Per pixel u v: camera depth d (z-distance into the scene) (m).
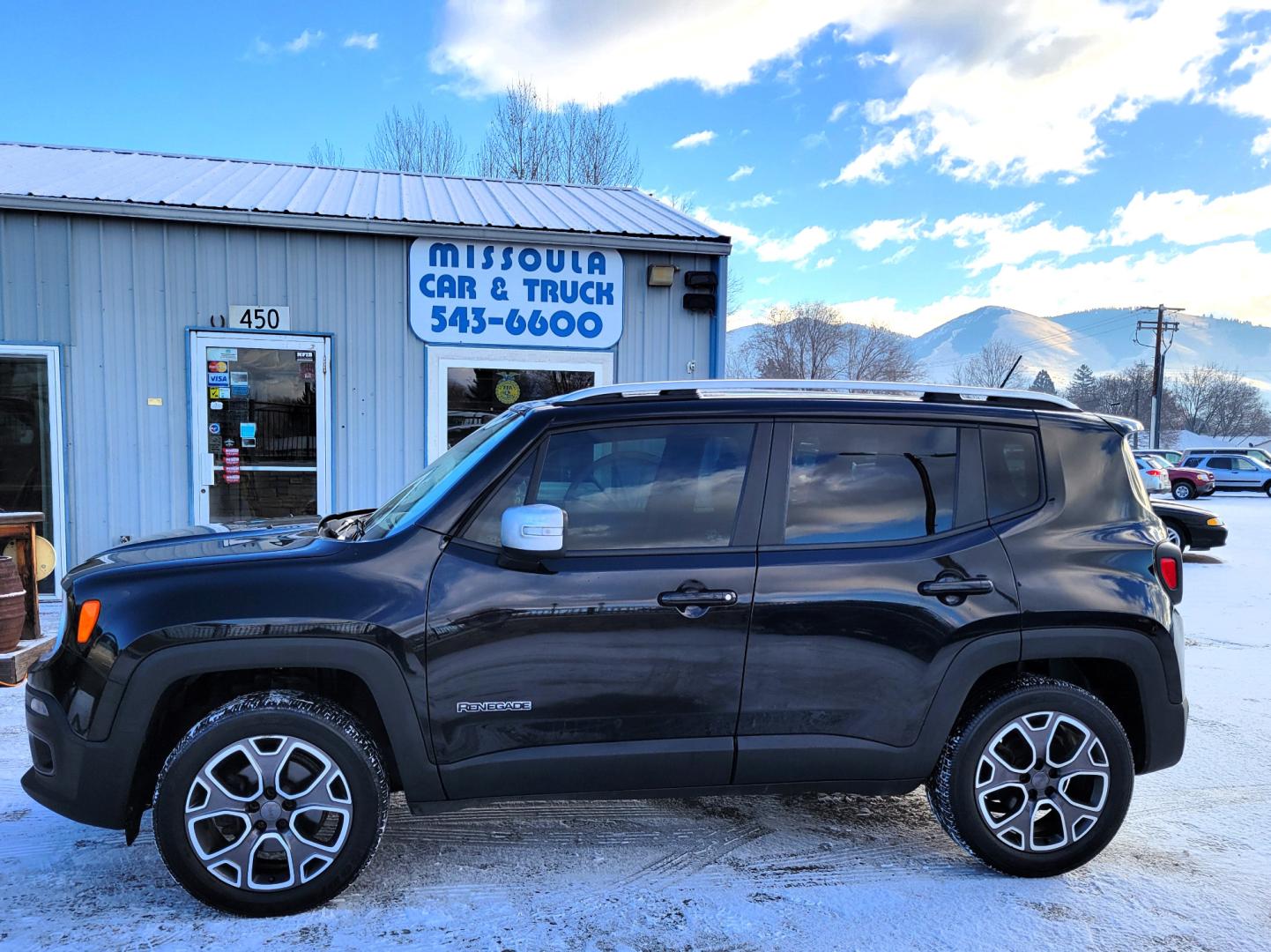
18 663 5.19
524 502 2.93
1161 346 52.25
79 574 2.91
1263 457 31.23
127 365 7.62
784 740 2.96
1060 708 3.06
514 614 2.80
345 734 2.76
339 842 2.77
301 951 2.60
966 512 3.12
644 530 2.96
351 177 10.32
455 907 2.87
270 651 2.71
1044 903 2.94
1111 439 3.32
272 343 7.89
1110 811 3.09
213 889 2.72
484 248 8.21
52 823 3.44
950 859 3.27
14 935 2.65
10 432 7.46
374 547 2.86
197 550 3.09
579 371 8.52
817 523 3.04
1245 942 2.71
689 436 3.05
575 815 3.62
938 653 2.99
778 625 2.92
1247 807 3.77
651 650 2.87
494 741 2.83
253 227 7.77
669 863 3.21
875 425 3.14
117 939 2.64
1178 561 3.25
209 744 2.69
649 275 8.50
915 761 3.02
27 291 7.38
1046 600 3.04
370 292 8.05
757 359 66.44
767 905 2.91
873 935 2.73
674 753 2.89
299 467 8.04
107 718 2.68
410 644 2.75
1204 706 5.24
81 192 7.62
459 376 8.27
